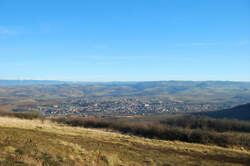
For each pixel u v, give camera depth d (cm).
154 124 5062
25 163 1100
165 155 2259
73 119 6053
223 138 3934
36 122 4628
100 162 1444
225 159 2400
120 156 1870
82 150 1681
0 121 3353
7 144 1446
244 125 5222
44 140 1886
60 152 1487
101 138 2986
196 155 2466
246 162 2347
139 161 1811
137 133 4816
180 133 4225
